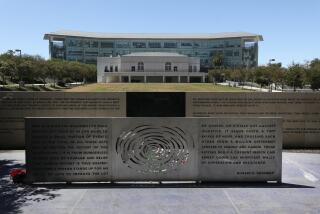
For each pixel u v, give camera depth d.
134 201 8.35
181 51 155.50
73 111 15.62
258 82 82.25
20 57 71.31
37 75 74.12
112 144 9.62
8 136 15.47
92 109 15.68
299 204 8.16
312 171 11.15
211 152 9.67
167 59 120.62
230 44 152.12
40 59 84.94
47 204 8.19
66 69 95.19
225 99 15.62
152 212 7.68
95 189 9.26
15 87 61.22
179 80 118.38
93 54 153.00
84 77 109.69
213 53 155.50
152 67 120.25
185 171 9.69
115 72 116.50
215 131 9.63
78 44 150.12
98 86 78.62
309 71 58.84
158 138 9.64
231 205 8.09
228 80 112.12
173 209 7.85
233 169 9.71
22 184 9.68
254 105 15.53
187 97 15.73
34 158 9.60
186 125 9.62
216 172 9.71
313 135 15.46
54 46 147.62
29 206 8.06
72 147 9.59
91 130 9.56
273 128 9.62
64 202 8.31
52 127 9.54
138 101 15.77
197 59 124.12
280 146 9.67
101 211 7.75
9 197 8.67
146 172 9.68
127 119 9.58
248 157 9.69
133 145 9.64
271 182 9.84
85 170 9.64
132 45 155.00
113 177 9.68
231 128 9.62
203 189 9.22
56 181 9.65
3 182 9.93
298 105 15.39
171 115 15.82
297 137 15.48
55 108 15.56
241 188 9.31
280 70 73.19
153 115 15.80
